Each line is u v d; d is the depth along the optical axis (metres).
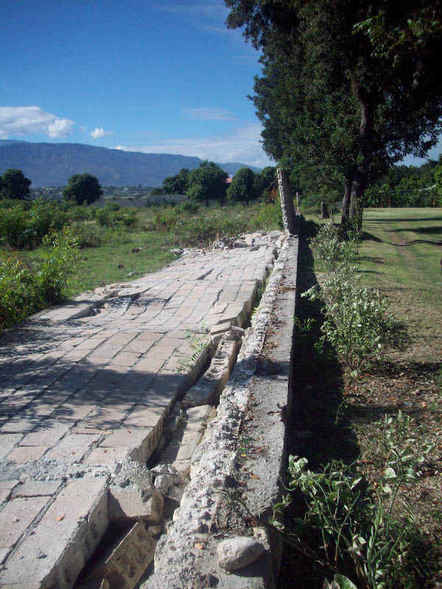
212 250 14.46
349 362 4.42
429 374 4.25
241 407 3.20
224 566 1.80
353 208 16.11
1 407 3.76
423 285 8.52
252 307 7.62
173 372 4.43
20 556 2.03
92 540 2.29
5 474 2.73
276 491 2.25
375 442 3.14
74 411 3.65
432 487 2.62
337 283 5.56
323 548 2.22
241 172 63.12
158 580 1.78
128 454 2.95
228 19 20.47
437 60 11.99
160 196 72.19
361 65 13.84
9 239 16.52
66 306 7.69
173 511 2.60
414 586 1.92
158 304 7.64
